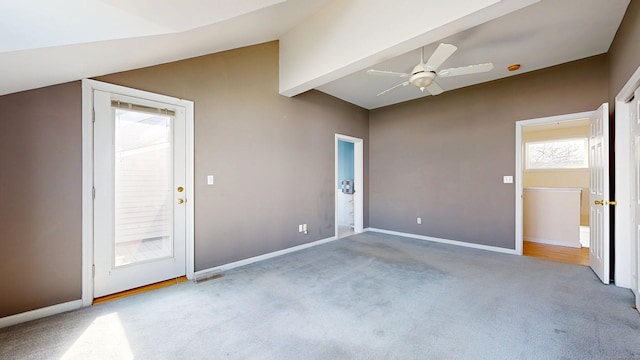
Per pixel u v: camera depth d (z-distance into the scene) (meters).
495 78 4.02
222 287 2.73
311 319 2.11
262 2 2.20
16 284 2.06
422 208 4.91
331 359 1.64
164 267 2.85
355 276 3.03
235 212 3.39
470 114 4.33
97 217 2.43
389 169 5.40
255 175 3.60
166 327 2.00
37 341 1.83
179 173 2.94
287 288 2.71
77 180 2.30
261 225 3.68
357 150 5.52
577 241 4.29
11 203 2.04
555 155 7.13
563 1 2.28
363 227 5.54
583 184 6.81
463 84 4.29
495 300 2.42
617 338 1.83
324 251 4.09
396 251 4.08
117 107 2.52
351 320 2.09
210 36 2.51
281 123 3.92
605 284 2.76
